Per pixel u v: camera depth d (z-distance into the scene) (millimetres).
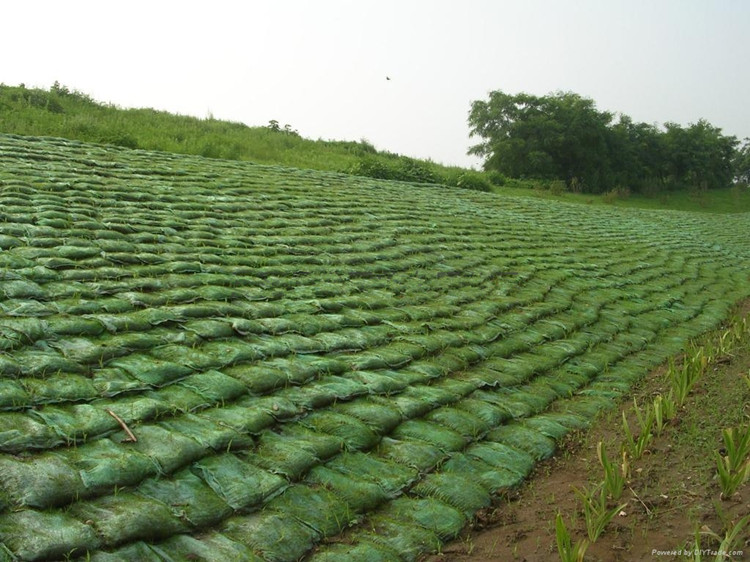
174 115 21078
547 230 12906
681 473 4176
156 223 7746
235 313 5605
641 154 40969
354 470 3879
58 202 7621
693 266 11852
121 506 3129
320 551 3236
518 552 3426
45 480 3119
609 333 7164
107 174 9773
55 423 3617
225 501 3369
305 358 5070
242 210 9406
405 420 4512
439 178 18891
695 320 8195
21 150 10102
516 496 4027
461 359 5668
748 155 50469
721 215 24578
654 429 4816
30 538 2797
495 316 6973
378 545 3318
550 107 35781
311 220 9562
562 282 8891
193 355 4688
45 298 5164
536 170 34969
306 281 6906
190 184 10266
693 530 3521
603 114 37656
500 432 4645
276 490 3521
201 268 6566
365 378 4898
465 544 3498
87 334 4727
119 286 5648
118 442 3605
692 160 42312
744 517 3256
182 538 3088
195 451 3631
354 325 5945
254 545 3131
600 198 31141
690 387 5379
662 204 35125
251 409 4168
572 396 5508
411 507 3680
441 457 4160
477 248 9922
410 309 6680
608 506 3828
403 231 10016
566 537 3156
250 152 18109
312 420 4258
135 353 4641
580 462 4465
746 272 12125
